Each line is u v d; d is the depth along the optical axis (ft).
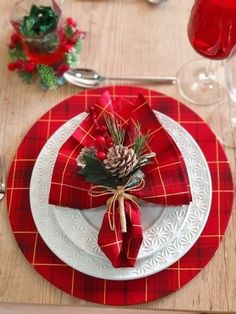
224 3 1.92
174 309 1.96
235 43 2.08
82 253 1.98
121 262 1.91
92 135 2.04
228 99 2.35
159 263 1.95
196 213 2.03
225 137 2.26
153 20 2.50
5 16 2.53
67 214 2.02
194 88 2.36
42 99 2.34
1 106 2.33
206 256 2.01
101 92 2.32
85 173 1.90
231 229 2.06
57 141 2.18
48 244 2.00
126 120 2.07
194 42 2.15
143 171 2.02
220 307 1.95
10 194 2.14
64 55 2.38
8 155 2.24
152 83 2.37
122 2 2.55
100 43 2.46
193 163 2.12
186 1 2.54
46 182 2.12
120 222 1.90
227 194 2.12
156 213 2.03
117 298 1.97
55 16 2.29
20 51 2.41
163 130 2.04
